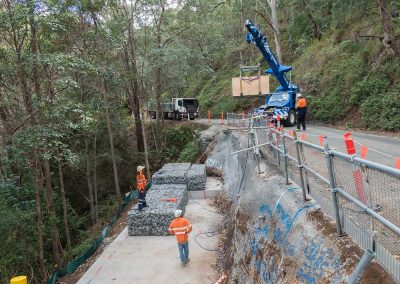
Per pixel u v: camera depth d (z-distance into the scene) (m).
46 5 11.25
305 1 30.03
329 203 5.55
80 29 16.88
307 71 26.98
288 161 8.39
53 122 12.13
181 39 31.23
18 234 13.79
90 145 23.75
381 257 3.90
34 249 13.75
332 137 14.76
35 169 11.88
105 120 22.84
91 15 17.80
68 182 23.72
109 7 20.50
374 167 3.61
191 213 15.85
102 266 11.21
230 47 42.88
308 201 6.55
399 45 18.58
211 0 33.50
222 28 41.78
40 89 12.00
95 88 20.00
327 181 5.20
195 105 36.88
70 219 19.22
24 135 10.95
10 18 10.26
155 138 29.12
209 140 25.75
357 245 4.51
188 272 10.52
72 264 11.58
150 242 13.02
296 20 32.56
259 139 12.51
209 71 28.48
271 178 9.30
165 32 28.83
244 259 8.39
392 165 8.56
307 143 5.95
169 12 28.83
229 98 37.59
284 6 34.81
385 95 17.89
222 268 10.35
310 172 6.37
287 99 20.86
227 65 45.12
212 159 22.28
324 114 21.92
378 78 19.33
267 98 23.19
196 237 13.06
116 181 20.52
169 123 35.00
